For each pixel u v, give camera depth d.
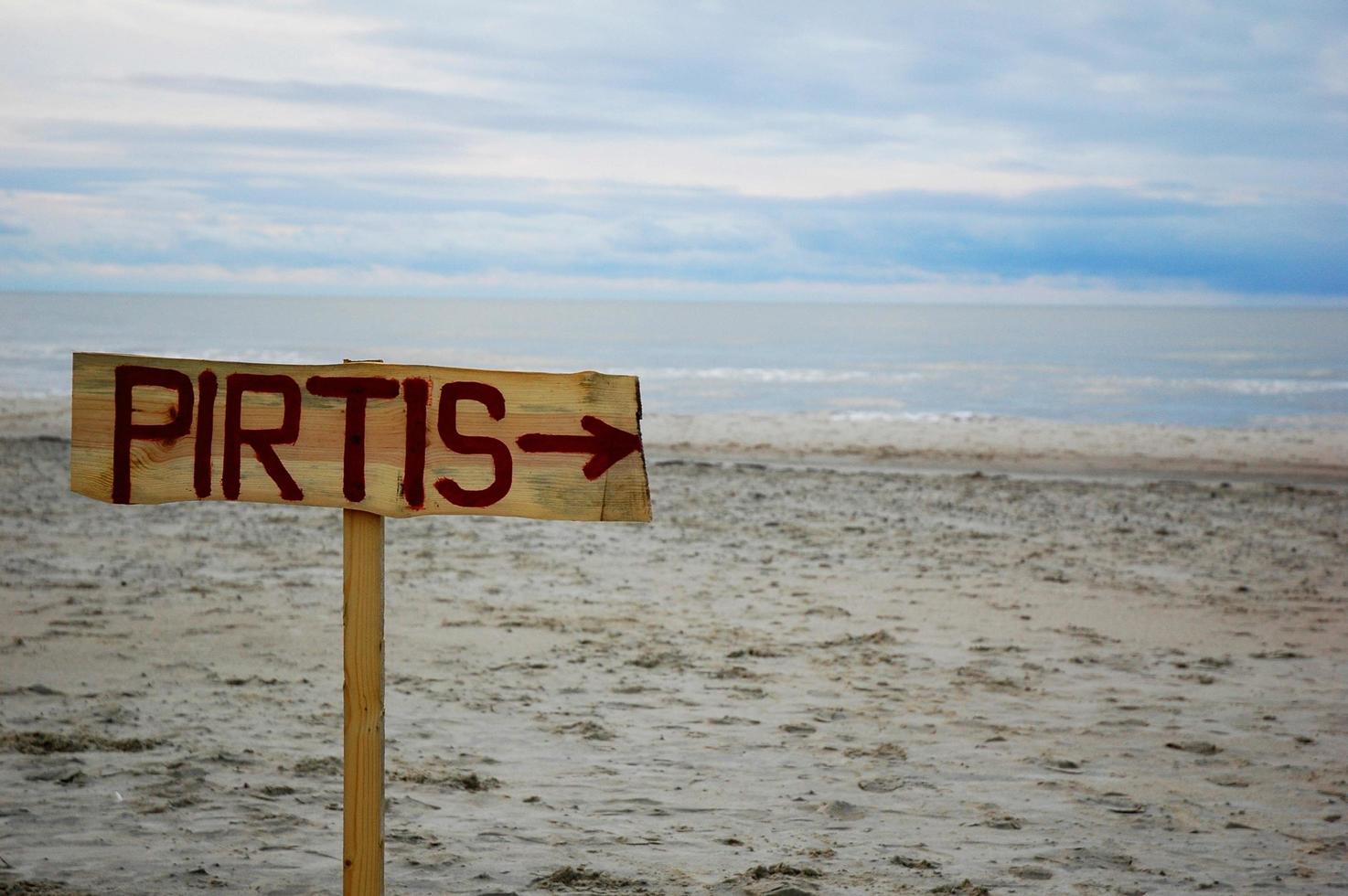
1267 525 13.70
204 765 5.13
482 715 6.14
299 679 6.64
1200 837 4.67
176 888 3.85
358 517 2.96
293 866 4.06
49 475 15.03
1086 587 10.09
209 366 3.00
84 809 4.57
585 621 8.42
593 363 49.38
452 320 106.50
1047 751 5.78
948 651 7.82
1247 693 6.94
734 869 4.19
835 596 9.49
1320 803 5.12
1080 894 4.06
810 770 5.41
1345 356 58.84
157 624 7.82
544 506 2.85
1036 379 42.28
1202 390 37.66
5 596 8.48
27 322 79.31
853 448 21.59
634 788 5.11
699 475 16.88
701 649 7.69
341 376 2.93
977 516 13.96
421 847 4.32
